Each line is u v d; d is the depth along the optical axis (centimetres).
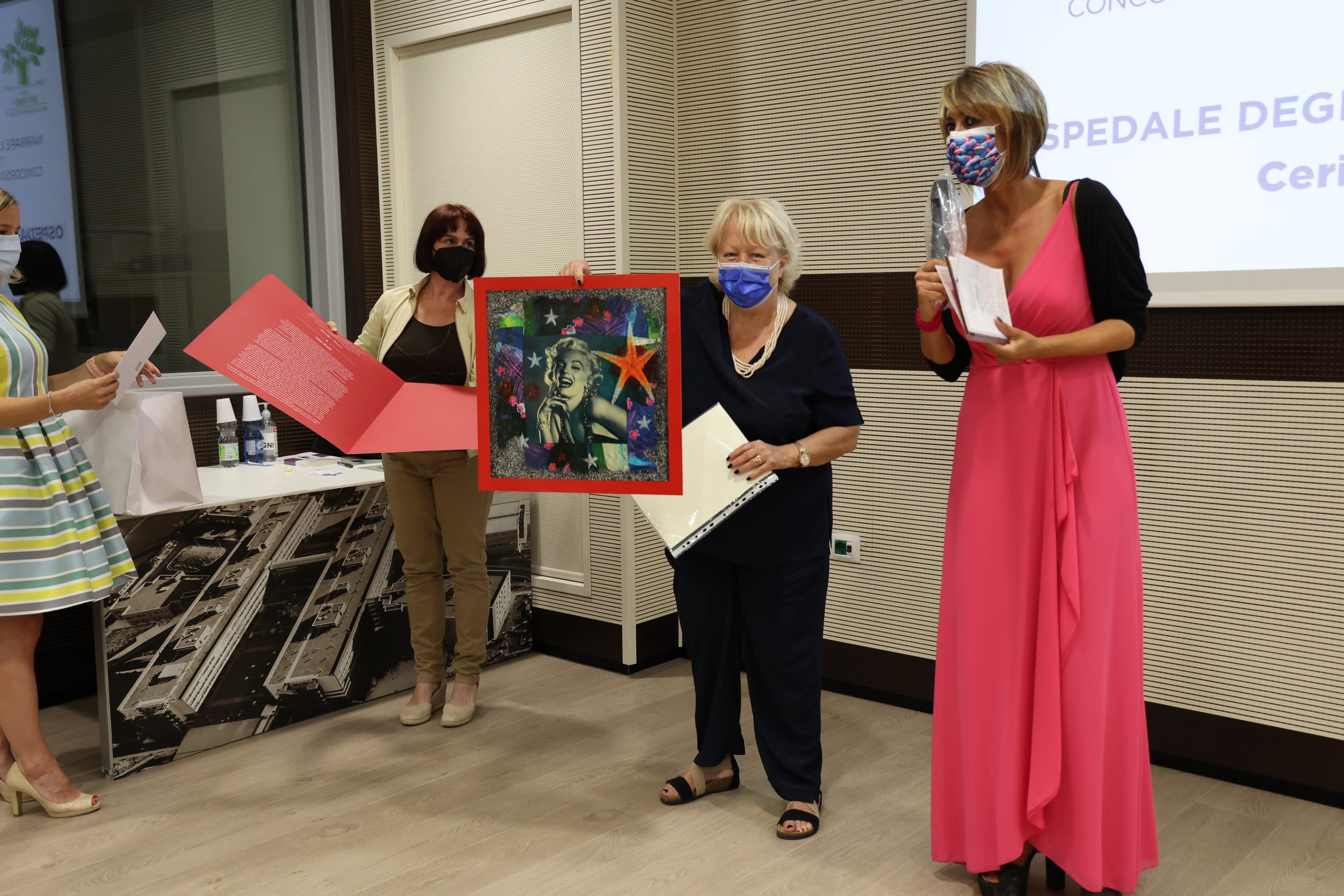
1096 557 185
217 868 215
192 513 270
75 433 253
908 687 314
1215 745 262
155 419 259
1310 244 237
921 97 296
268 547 287
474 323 241
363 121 384
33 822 238
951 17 288
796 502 218
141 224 334
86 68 317
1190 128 250
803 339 217
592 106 331
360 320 389
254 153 364
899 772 264
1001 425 192
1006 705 193
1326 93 231
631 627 341
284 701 295
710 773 249
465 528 295
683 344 224
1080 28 263
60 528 231
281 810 242
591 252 338
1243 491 253
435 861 217
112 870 215
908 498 309
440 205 381
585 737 288
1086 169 267
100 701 260
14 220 234
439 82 375
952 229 180
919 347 303
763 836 229
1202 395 257
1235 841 227
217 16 349
